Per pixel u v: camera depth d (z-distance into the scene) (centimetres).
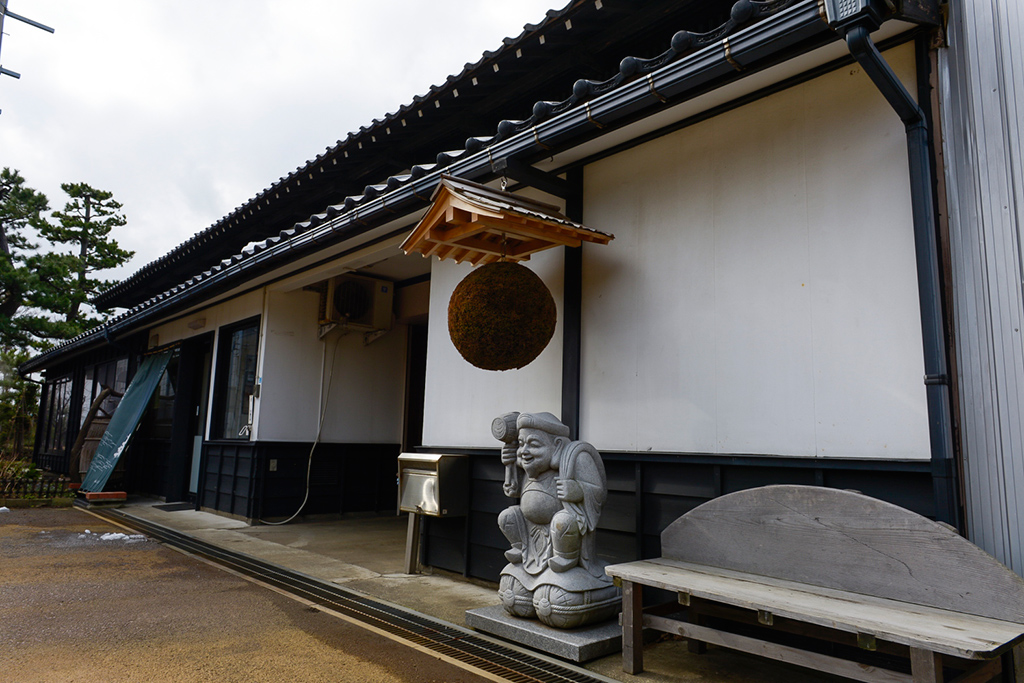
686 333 357
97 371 1320
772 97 336
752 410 324
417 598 418
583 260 421
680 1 430
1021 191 256
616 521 378
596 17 452
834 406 295
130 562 518
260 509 761
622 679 279
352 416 850
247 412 812
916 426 269
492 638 334
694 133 369
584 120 337
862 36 234
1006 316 256
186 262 1045
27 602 384
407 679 276
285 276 744
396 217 504
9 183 2288
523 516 349
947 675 257
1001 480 251
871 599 237
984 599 215
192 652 303
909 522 237
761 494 282
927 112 282
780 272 322
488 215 333
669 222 375
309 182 745
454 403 503
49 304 1967
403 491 498
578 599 316
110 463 958
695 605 312
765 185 334
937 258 272
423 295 838
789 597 238
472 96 563
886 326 283
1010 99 264
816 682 277
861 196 297
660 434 361
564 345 418
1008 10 269
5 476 1062
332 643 323
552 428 340
